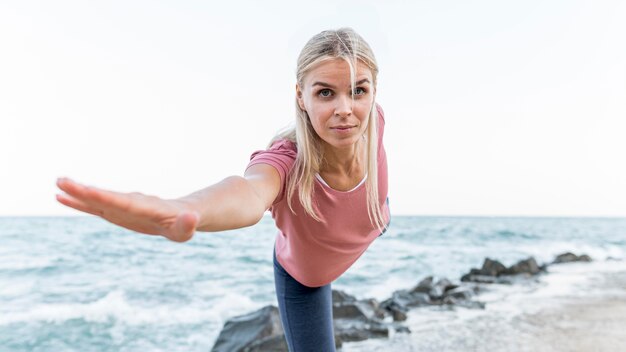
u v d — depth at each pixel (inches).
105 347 260.7
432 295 312.7
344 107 68.9
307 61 70.4
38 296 398.0
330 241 91.3
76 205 35.3
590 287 357.7
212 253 651.5
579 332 219.5
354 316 251.9
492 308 281.6
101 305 359.3
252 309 344.8
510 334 220.2
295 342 110.4
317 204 84.7
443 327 238.1
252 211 54.4
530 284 381.7
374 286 453.7
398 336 222.7
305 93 72.4
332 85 69.0
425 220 1561.3
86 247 704.4
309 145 77.9
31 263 584.7
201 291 414.0
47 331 290.5
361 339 218.4
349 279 491.5
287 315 109.9
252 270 529.7
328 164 81.9
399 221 1480.1
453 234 1017.5
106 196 34.7
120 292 410.6
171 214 38.0
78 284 455.2
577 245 871.7
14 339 276.4
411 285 459.2
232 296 393.1
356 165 83.9
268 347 211.2
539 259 677.3
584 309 268.7
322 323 109.5
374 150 84.1
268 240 781.9
